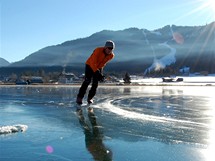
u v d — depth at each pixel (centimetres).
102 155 263
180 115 476
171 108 570
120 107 579
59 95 915
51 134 337
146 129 366
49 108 561
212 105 638
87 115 472
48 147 286
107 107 578
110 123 404
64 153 267
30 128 369
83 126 382
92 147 287
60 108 562
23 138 317
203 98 855
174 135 333
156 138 322
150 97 875
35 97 819
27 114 483
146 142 306
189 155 263
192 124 396
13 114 482
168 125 390
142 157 258
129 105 620
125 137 325
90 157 257
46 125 387
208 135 334
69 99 746
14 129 349
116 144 298
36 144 296
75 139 316
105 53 626
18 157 255
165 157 257
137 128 371
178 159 253
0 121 416
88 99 645
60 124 395
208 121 420
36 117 452
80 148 283
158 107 586
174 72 12888
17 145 291
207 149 280
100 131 354
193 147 287
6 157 255
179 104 657
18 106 593
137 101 720
